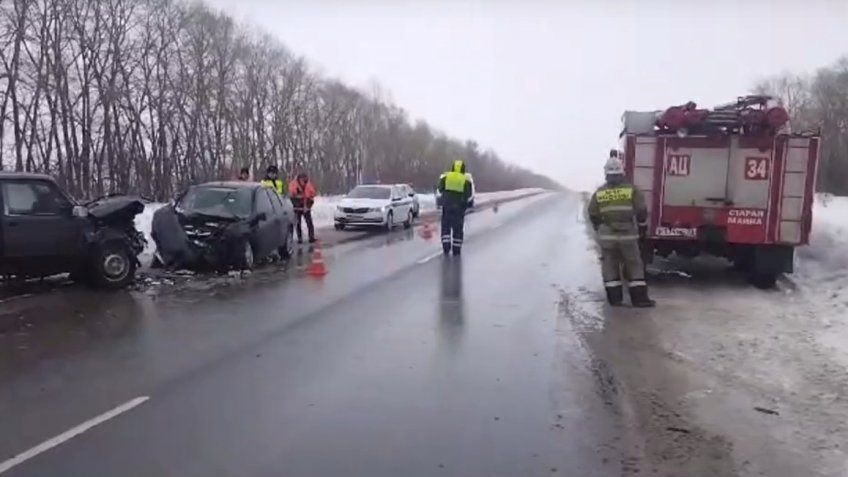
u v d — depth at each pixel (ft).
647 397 19.90
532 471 15.08
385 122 264.93
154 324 28.76
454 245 56.08
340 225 83.05
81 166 132.26
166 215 43.45
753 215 39.60
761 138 39.32
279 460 15.53
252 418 18.04
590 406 19.16
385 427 17.53
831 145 197.26
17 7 121.90
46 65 127.24
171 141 155.43
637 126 40.70
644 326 28.99
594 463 15.49
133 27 146.51
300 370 22.31
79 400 19.27
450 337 26.96
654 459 15.71
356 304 33.68
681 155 40.06
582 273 45.14
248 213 45.42
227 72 173.17
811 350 24.71
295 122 195.72
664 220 40.32
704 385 20.95
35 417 17.98
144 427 17.37
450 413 18.56
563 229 85.51
